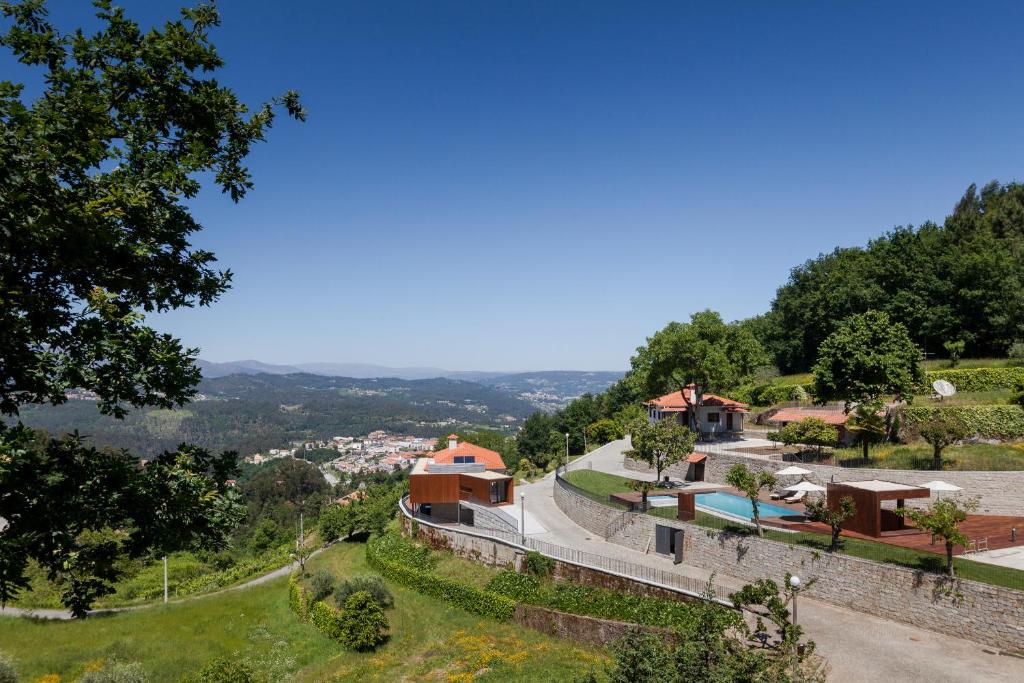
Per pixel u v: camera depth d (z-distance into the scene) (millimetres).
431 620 41594
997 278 72062
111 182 13820
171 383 13977
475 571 45906
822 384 50188
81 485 12695
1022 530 32938
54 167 12789
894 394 52625
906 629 26750
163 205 15164
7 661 37000
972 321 74000
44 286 13508
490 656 33625
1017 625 23828
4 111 12156
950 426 39656
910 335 79250
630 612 33406
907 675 22906
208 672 32250
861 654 24672
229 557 91375
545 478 75625
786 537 33938
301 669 37875
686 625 30125
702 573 36312
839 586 29984
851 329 50375
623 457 72625
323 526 81312
